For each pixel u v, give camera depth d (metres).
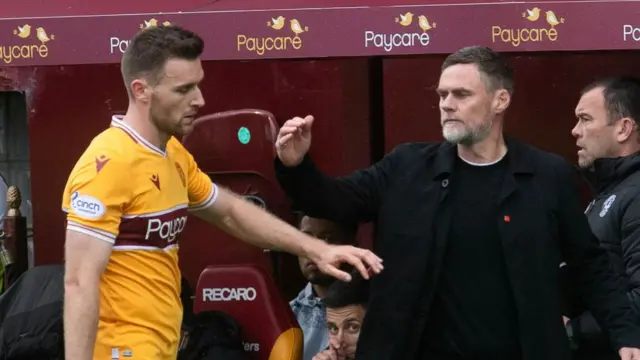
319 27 13.53
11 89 18.91
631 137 14.69
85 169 10.98
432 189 12.24
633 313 12.70
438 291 12.13
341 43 13.52
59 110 18.84
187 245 18.19
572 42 13.22
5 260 18.67
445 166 12.23
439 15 13.37
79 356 10.69
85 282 10.79
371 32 13.46
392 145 17.89
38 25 13.94
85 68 18.72
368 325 12.33
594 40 13.18
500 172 12.25
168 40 11.21
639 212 13.59
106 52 13.88
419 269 12.08
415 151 12.67
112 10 14.27
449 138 12.08
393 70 17.80
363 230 17.48
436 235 12.12
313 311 16.72
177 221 11.61
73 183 11.02
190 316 15.34
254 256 18.05
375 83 18.00
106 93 18.73
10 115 22.69
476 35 13.34
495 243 12.03
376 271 11.95
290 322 15.68
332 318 14.43
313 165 12.25
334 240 16.20
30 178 19.00
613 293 12.66
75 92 18.78
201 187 12.36
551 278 12.09
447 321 12.11
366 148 17.97
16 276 18.67
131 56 11.24
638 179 13.92
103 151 11.02
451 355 12.15
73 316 10.73
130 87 11.30
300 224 17.16
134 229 11.20
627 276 13.53
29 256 21.06
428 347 12.25
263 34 13.62
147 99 11.23
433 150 12.59
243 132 17.47
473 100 12.01
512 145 12.41
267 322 15.53
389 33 13.45
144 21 13.78
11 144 22.89
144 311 11.32
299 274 18.11
